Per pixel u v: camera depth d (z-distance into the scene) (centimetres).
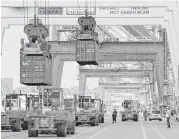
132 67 11038
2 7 5122
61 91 3631
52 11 5069
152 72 10931
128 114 6881
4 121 3538
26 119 3641
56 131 2808
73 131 3175
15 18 5147
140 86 15450
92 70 11156
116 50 6581
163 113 8562
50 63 3509
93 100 5531
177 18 5022
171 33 5141
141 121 6825
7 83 6938
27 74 3300
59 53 6706
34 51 3284
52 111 2830
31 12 5109
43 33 3344
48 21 5069
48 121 2741
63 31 6919
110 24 5056
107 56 7325
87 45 3778
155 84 10925
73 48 6600
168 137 2850
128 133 3319
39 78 3294
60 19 5091
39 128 2738
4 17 5134
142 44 6625
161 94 7281
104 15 5034
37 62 3294
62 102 3634
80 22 3775
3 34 5191
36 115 2755
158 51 6644
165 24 5091
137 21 5069
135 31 8219
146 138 2733
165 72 6962
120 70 11056
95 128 4203
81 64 3997
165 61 6812
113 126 4738
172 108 8062
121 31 8419
